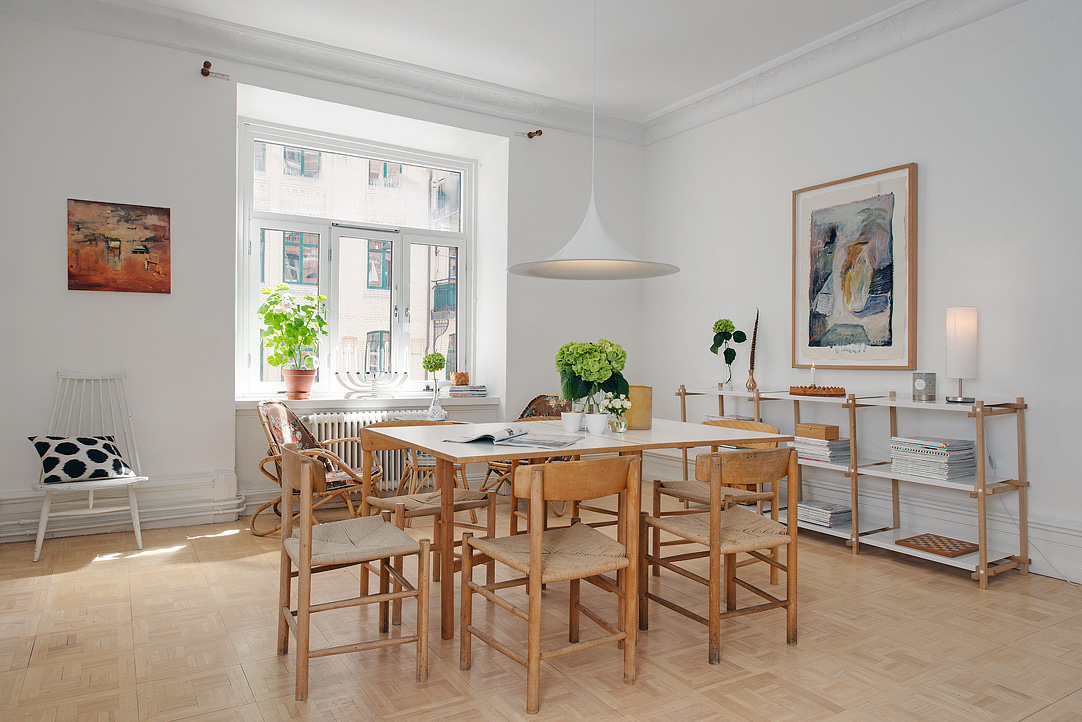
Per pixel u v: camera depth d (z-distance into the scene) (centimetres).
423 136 577
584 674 245
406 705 221
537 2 425
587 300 629
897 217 438
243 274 532
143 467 443
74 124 423
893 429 438
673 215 625
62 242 420
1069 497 360
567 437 307
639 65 518
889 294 441
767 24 451
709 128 586
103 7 423
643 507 536
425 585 237
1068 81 361
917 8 419
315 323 533
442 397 576
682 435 323
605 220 636
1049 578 362
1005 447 384
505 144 590
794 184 511
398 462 548
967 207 405
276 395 543
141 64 442
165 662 250
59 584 336
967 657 263
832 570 376
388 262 597
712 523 256
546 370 609
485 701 224
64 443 386
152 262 444
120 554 387
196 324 459
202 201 460
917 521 430
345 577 351
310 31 466
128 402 438
